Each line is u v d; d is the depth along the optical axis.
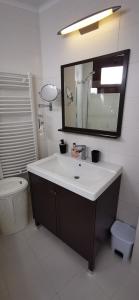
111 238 1.54
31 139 2.00
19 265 1.44
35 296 1.22
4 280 1.33
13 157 1.88
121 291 1.24
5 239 1.72
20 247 1.62
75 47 1.52
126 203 1.57
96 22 1.28
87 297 1.21
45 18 1.70
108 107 1.43
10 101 1.74
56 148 2.10
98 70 1.39
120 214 1.64
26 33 1.72
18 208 1.73
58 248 1.61
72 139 1.84
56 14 1.58
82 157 1.67
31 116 1.95
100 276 1.35
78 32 1.45
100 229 1.33
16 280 1.33
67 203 1.32
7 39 1.62
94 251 1.29
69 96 1.69
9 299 1.20
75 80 1.58
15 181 1.84
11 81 1.69
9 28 1.60
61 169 1.75
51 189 1.42
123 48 1.23
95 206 1.12
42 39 1.81
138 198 1.48
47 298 1.20
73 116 1.72
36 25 1.77
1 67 1.65
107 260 1.48
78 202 1.22
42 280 1.32
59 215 1.45
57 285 1.29
